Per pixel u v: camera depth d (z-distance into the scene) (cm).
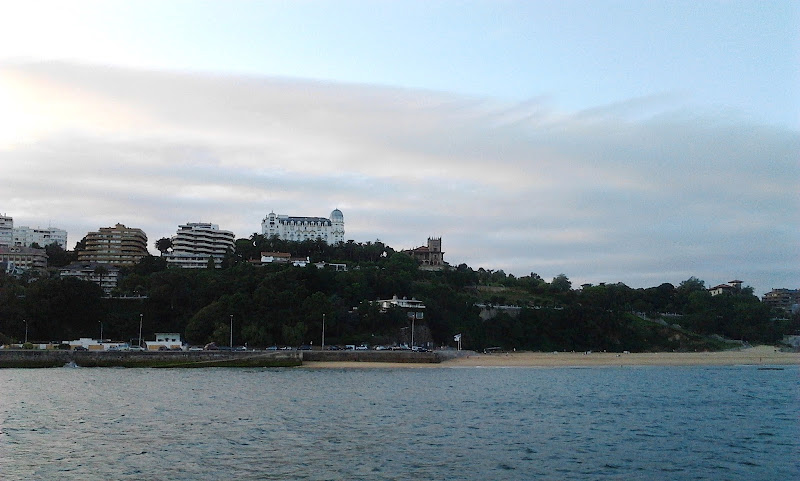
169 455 8144
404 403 12875
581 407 12675
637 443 9244
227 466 7650
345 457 8131
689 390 16125
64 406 11894
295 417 11006
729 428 10531
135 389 14675
